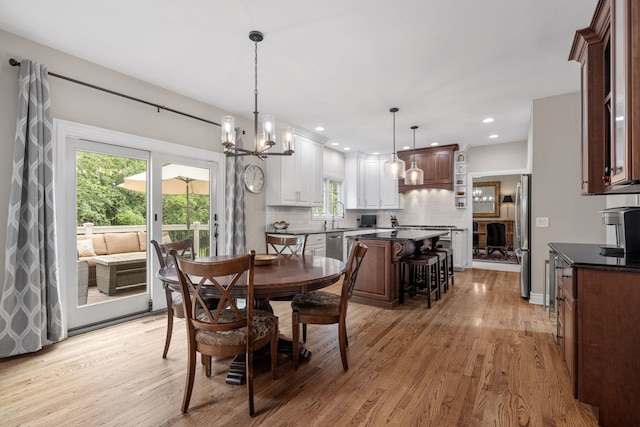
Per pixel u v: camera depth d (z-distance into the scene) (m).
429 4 2.13
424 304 3.90
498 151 6.24
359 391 1.97
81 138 2.89
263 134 2.56
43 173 2.56
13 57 2.49
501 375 2.15
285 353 2.46
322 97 3.81
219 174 4.14
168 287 2.39
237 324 1.76
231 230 4.15
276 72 3.16
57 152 2.71
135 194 3.33
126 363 2.32
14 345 2.39
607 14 1.87
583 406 1.81
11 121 2.47
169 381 2.08
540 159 3.85
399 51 2.74
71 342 2.68
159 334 2.87
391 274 3.74
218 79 3.32
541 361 2.35
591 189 2.19
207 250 4.01
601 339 1.69
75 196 2.87
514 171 6.08
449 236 6.20
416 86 3.49
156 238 3.47
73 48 2.71
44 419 1.68
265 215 4.87
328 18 2.29
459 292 4.49
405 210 7.35
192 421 1.67
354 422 1.67
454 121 4.77
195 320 1.78
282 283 1.88
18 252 2.44
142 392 1.95
